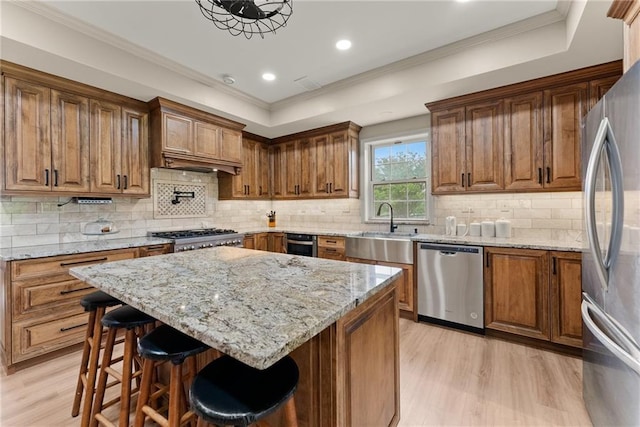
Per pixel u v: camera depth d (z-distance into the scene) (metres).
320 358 1.05
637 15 1.27
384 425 1.40
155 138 3.15
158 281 1.35
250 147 4.38
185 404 1.50
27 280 2.19
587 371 1.62
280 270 1.57
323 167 4.11
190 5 2.04
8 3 1.96
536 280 2.38
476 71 2.49
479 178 2.89
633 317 1.07
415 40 2.47
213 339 0.79
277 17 2.15
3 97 2.25
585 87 2.42
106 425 1.40
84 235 2.95
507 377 2.00
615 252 1.20
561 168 2.51
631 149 1.09
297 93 3.59
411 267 3.01
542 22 2.19
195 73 3.04
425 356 2.29
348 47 2.58
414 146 3.78
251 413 0.81
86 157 2.71
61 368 2.19
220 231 3.83
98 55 2.39
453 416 1.65
